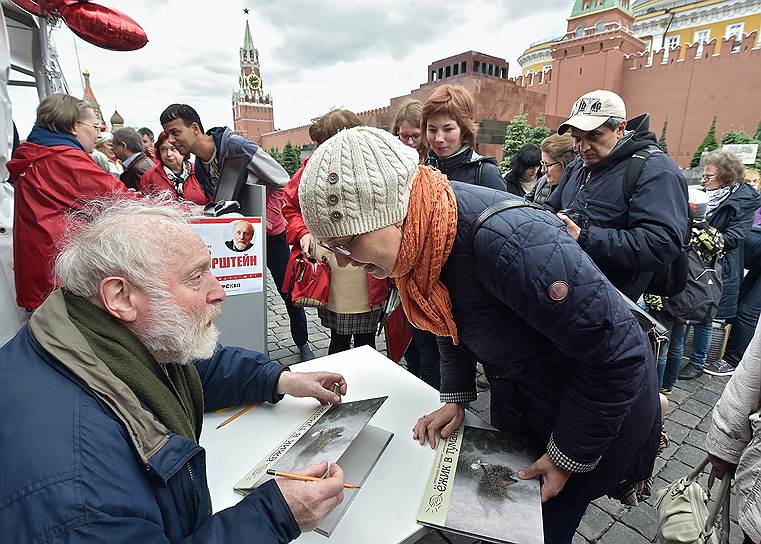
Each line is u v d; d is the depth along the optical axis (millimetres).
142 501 678
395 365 1563
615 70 26891
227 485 1012
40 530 581
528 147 3844
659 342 1146
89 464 633
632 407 1025
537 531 858
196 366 1291
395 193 838
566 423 960
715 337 3703
